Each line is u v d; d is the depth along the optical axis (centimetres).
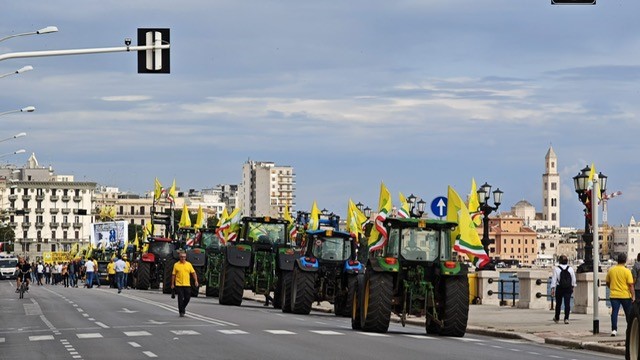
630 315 2175
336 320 4069
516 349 2861
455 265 3247
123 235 13338
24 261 6394
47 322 3866
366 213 7094
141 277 8250
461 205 4462
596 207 3381
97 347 2741
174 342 2853
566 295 3838
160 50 3250
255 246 5194
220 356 2450
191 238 7362
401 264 3291
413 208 5988
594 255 3366
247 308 4903
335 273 4422
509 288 8600
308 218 6047
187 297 4059
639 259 3253
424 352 2591
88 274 9244
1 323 3875
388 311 3241
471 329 3638
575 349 3006
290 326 3541
